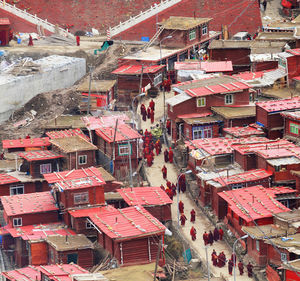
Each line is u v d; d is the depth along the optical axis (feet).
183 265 611.47
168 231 613.11
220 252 613.93
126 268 598.34
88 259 627.46
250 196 630.74
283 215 595.06
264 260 583.58
